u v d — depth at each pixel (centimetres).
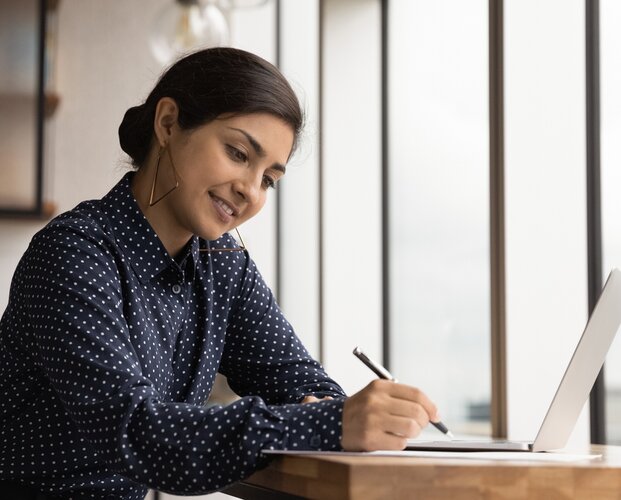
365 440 117
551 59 283
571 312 283
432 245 367
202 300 162
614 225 275
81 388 124
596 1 280
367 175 399
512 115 283
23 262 141
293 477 115
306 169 449
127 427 119
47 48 408
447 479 106
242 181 146
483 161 336
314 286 441
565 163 283
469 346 345
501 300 284
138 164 157
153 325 151
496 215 286
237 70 145
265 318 175
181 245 157
